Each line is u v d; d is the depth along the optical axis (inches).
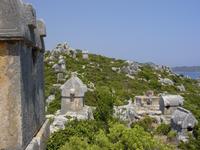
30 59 433.1
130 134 1173.7
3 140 362.9
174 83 5270.7
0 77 362.3
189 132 2696.9
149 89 4475.9
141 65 5748.0
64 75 3853.3
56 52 5064.0
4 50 360.8
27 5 401.1
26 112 393.1
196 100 4343.0
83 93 2145.7
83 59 5103.3
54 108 2391.7
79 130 1032.2
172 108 3319.4
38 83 508.4
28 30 397.7
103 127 1542.8
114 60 5526.6
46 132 550.6
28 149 383.9
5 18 354.0
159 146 1268.5
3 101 362.9
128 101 3570.4
